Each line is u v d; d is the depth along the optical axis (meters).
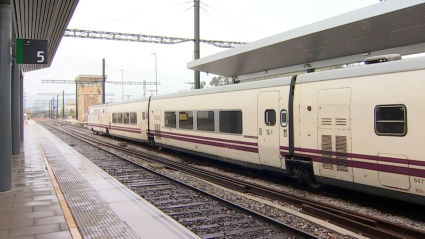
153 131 17.77
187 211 7.07
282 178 10.78
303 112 8.38
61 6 10.13
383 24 11.00
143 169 12.19
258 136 9.98
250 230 5.88
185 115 14.30
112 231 5.32
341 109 7.47
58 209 6.40
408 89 6.32
